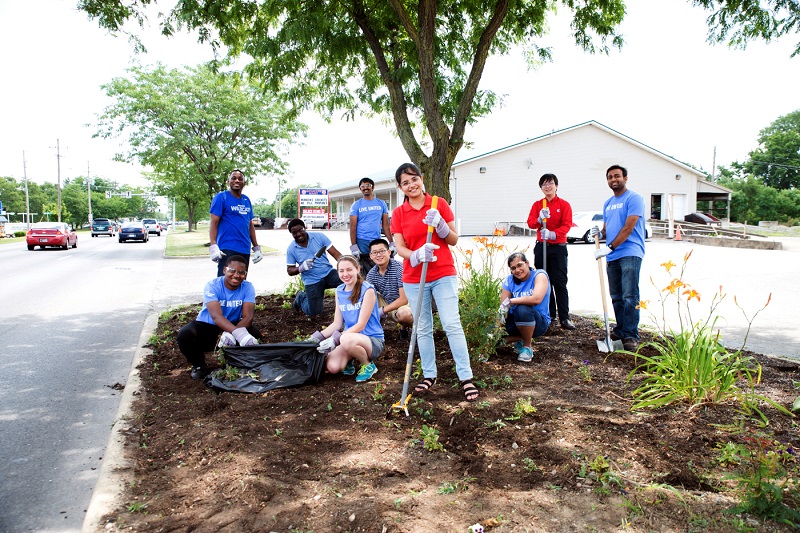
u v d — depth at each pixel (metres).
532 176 27.89
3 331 6.92
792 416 3.35
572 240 21.94
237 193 6.24
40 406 4.15
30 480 2.99
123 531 2.34
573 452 2.88
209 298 4.52
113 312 8.30
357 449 3.05
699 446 2.96
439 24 8.12
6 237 43.34
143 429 3.43
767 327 6.36
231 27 7.88
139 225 33.28
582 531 2.25
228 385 4.11
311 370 4.16
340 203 47.31
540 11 7.80
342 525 2.33
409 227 3.94
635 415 3.38
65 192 100.50
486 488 2.59
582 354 4.87
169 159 21.45
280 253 19.11
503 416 3.38
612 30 7.70
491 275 5.36
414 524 2.30
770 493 2.36
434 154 6.79
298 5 7.29
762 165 70.56
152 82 21.05
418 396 3.81
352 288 4.43
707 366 3.52
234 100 21.55
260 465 2.87
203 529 2.33
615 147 29.20
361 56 8.60
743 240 20.28
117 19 7.00
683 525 2.27
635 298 4.96
